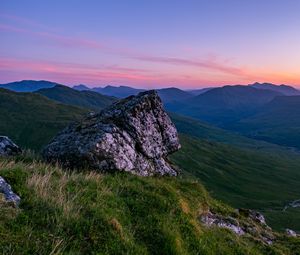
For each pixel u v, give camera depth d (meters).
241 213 23.23
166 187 18.16
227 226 19.11
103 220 12.45
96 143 20.20
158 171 23.53
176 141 25.61
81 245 11.09
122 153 20.95
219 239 16.31
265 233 20.89
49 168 17.67
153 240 13.22
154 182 19.09
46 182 14.18
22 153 22.14
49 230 11.12
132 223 13.82
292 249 19.67
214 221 19.02
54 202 12.75
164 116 25.30
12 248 9.66
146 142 23.28
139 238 13.05
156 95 25.31
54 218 11.70
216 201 22.64
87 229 11.77
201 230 15.90
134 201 15.45
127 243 12.01
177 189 20.92
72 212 12.40
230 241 16.75
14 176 13.83
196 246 14.29
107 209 13.56
